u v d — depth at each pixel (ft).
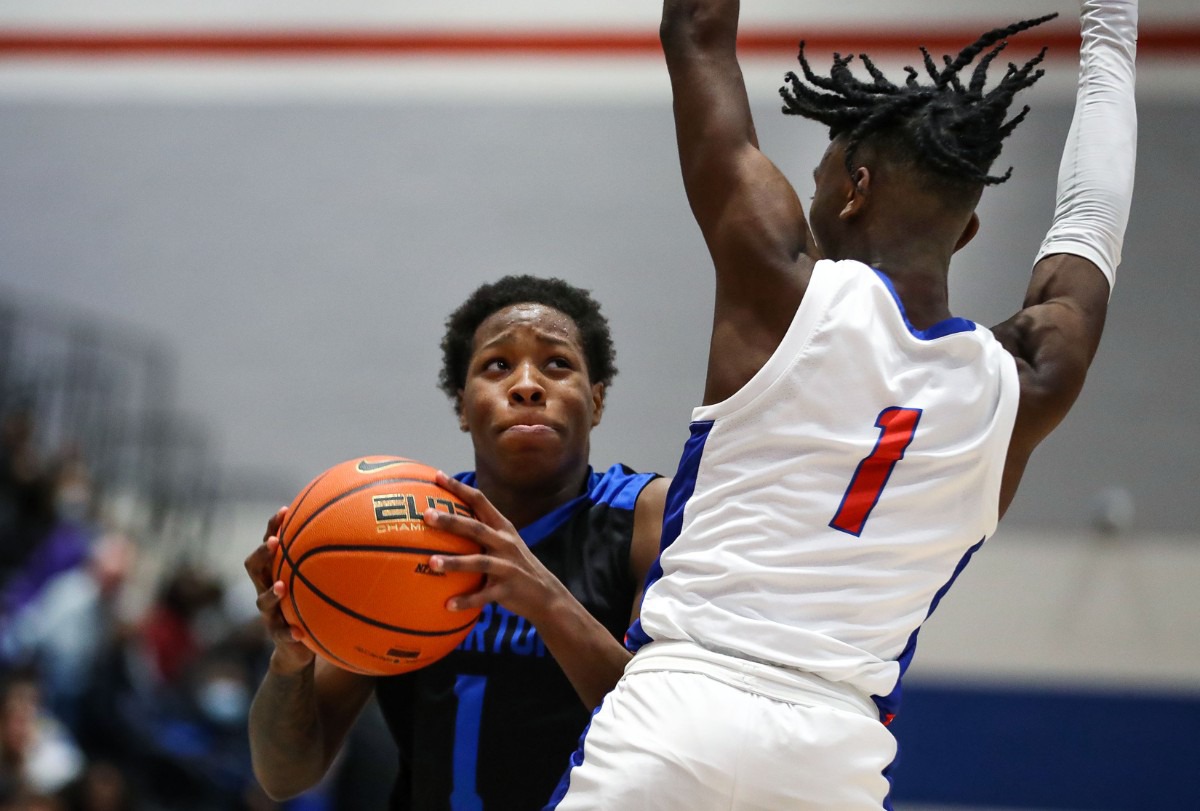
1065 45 63.41
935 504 13.24
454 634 14.78
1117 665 60.49
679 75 14.69
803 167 62.95
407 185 67.62
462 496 14.83
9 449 59.31
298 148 68.33
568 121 67.56
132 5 70.03
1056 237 15.51
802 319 13.34
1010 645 61.11
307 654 16.08
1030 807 59.57
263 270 67.36
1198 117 64.34
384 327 66.49
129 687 48.67
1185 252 63.67
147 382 66.49
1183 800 59.06
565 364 17.20
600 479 18.12
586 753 13.16
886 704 13.39
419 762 16.80
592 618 14.60
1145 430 62.64
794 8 64.85
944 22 63.98
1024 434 13.79
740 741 12.42
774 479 13.20
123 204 68.28
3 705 41.39
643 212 66.33
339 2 69.36
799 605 12.89
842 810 12.55
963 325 13.74
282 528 15.07
